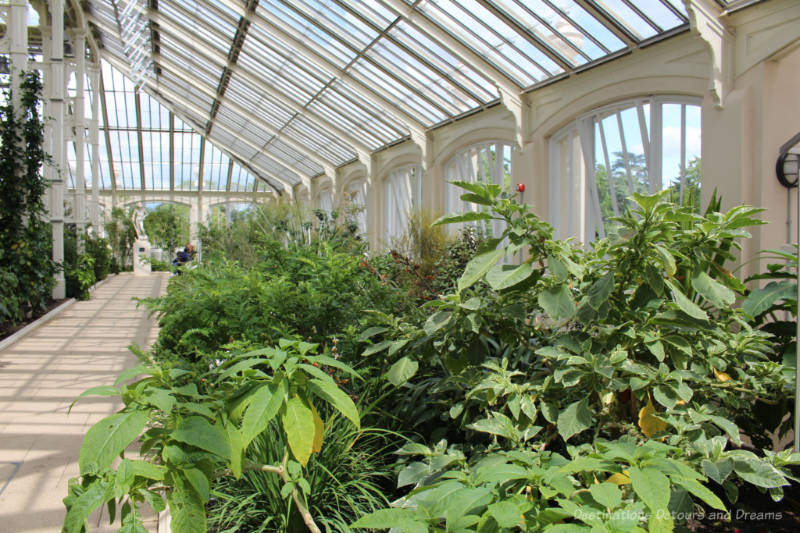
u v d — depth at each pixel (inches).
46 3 496.4
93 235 700.0
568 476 55.3
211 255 228.1
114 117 971.3
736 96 202.8
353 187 714.8
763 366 89.1
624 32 238.8
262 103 643.5
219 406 60.3
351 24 354.9
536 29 269.3
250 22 425.7
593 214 295.0
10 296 324.2
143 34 566.6
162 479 49.5
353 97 481.4
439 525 53.0
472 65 317.1
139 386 54.5
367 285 161.3
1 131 354.6
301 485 71.1
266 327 136.5
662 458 48.7
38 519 116.5
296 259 179.3
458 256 241.0
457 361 94.5
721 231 86.8
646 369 77.5
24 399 201.8
